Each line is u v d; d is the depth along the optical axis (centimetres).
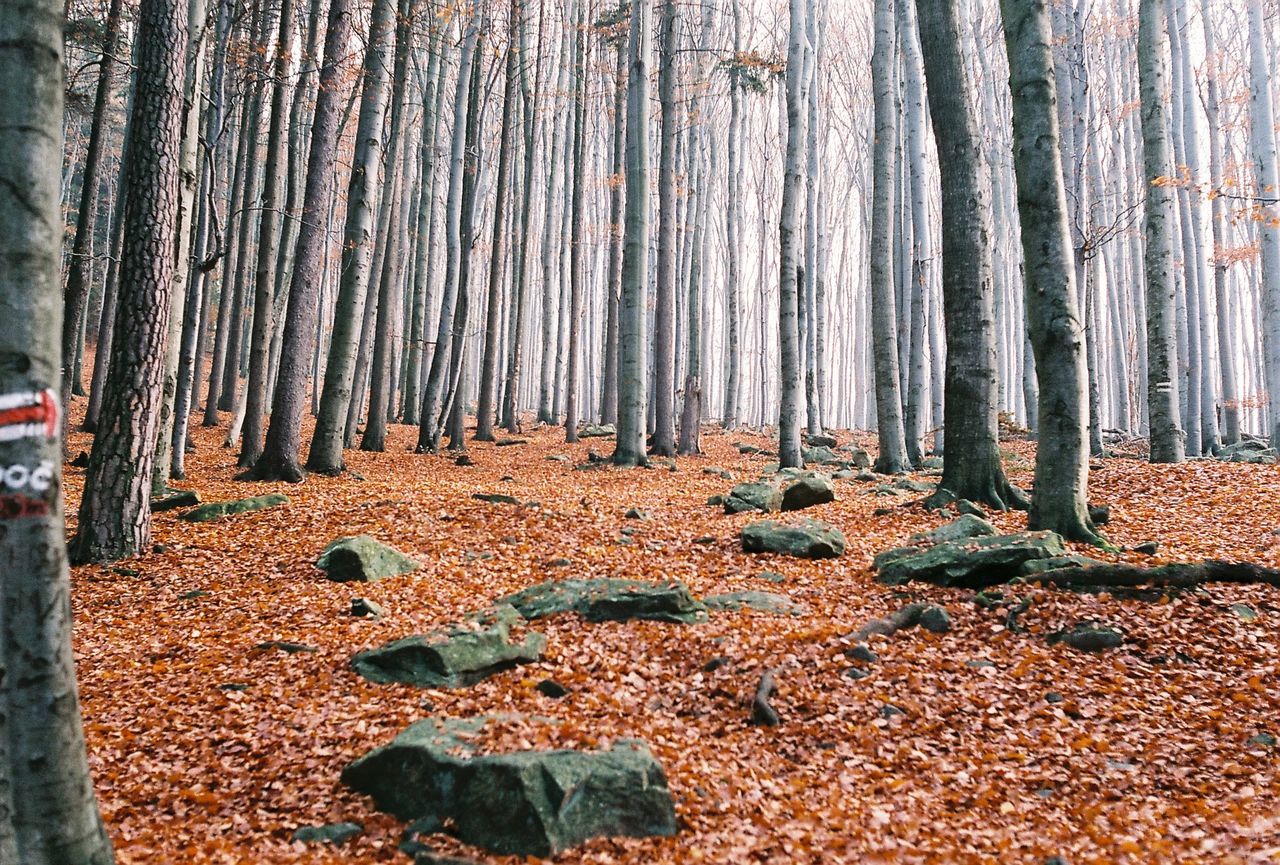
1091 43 2708
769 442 2780
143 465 1023
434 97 2792
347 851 405
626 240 1886
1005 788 479
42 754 275
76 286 1731
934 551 859
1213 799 448
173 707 588
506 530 1139
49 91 289
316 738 534
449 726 503
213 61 2038
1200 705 554
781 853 406
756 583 891
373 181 1636
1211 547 869
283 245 2531
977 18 3231
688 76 3406
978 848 413
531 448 2400
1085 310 1894
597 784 427
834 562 967
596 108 3612
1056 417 916
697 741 536
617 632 739
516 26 2491
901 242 2572
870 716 567
